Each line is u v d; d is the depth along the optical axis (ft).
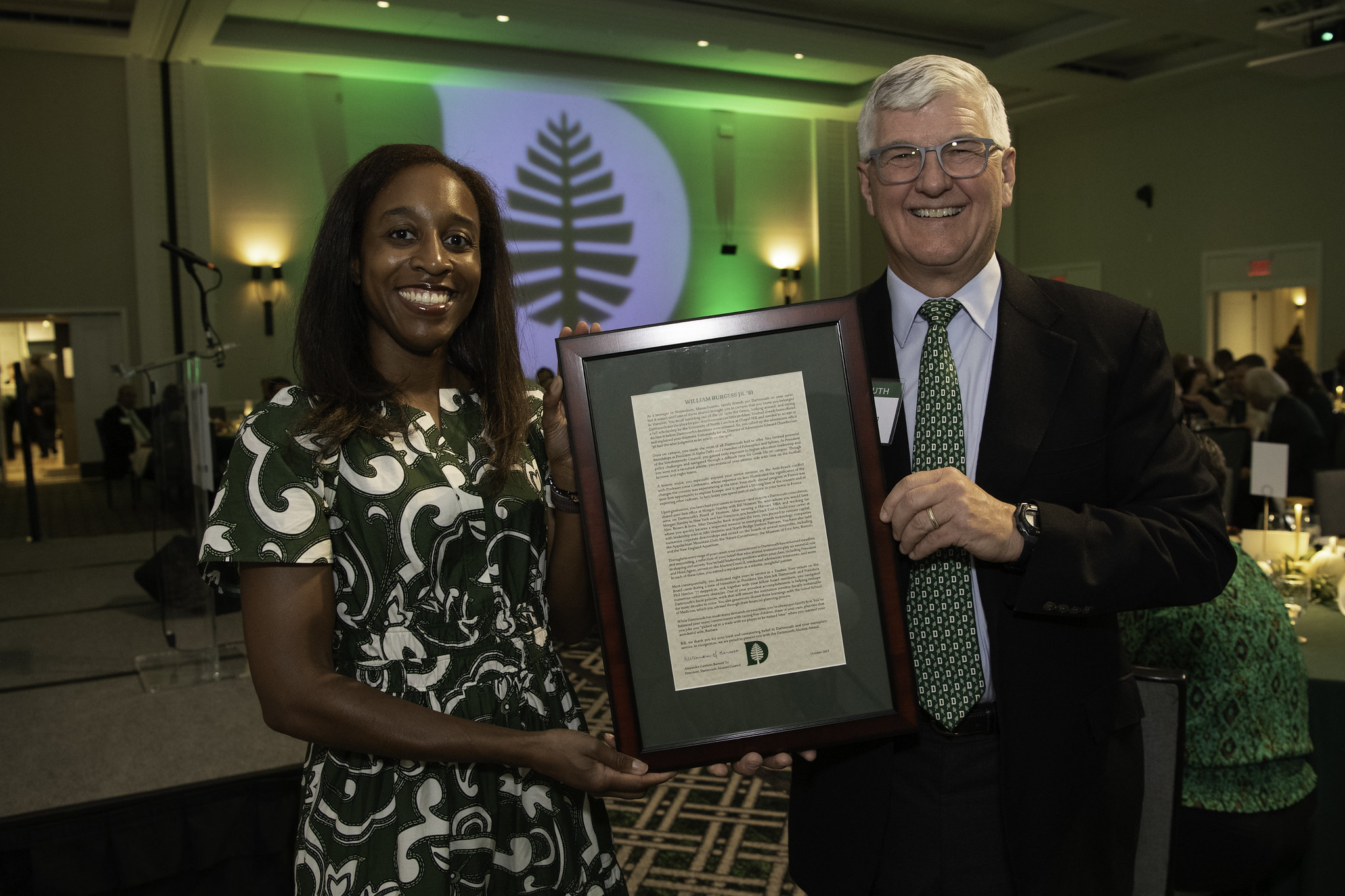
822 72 38.86
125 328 33.47
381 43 33.17
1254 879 6.17
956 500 3.67
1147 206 42.11
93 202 32.94
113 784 10.50
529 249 38.63
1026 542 3.78
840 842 4.33
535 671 3.92
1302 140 36.99
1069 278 45.52
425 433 3.83
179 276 33.58
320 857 3.59
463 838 3.67
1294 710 6.20
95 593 20.07
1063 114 44.93
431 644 3.68
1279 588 8.92
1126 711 4.33
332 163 35.27
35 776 10.73
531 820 3.86
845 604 3.82
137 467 17.60
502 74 35.40
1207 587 4.00
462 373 4.27
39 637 16.63
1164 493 4.16
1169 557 3.86
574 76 36.11
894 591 3.79
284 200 34.71
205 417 13.66
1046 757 4.08
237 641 15.70
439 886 3.56
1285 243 37.65
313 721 3.37
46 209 32.45
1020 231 47.44
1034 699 4.10
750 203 42.88
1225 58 36.86
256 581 3.50
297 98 34.73
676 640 3.79
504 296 4.22
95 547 25.49
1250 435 17.57
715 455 3.82
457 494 3.76
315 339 3.79
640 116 40.45
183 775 10.77
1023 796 4.06
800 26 32.68
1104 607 3.82
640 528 3.81
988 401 4.27
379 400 3.79
